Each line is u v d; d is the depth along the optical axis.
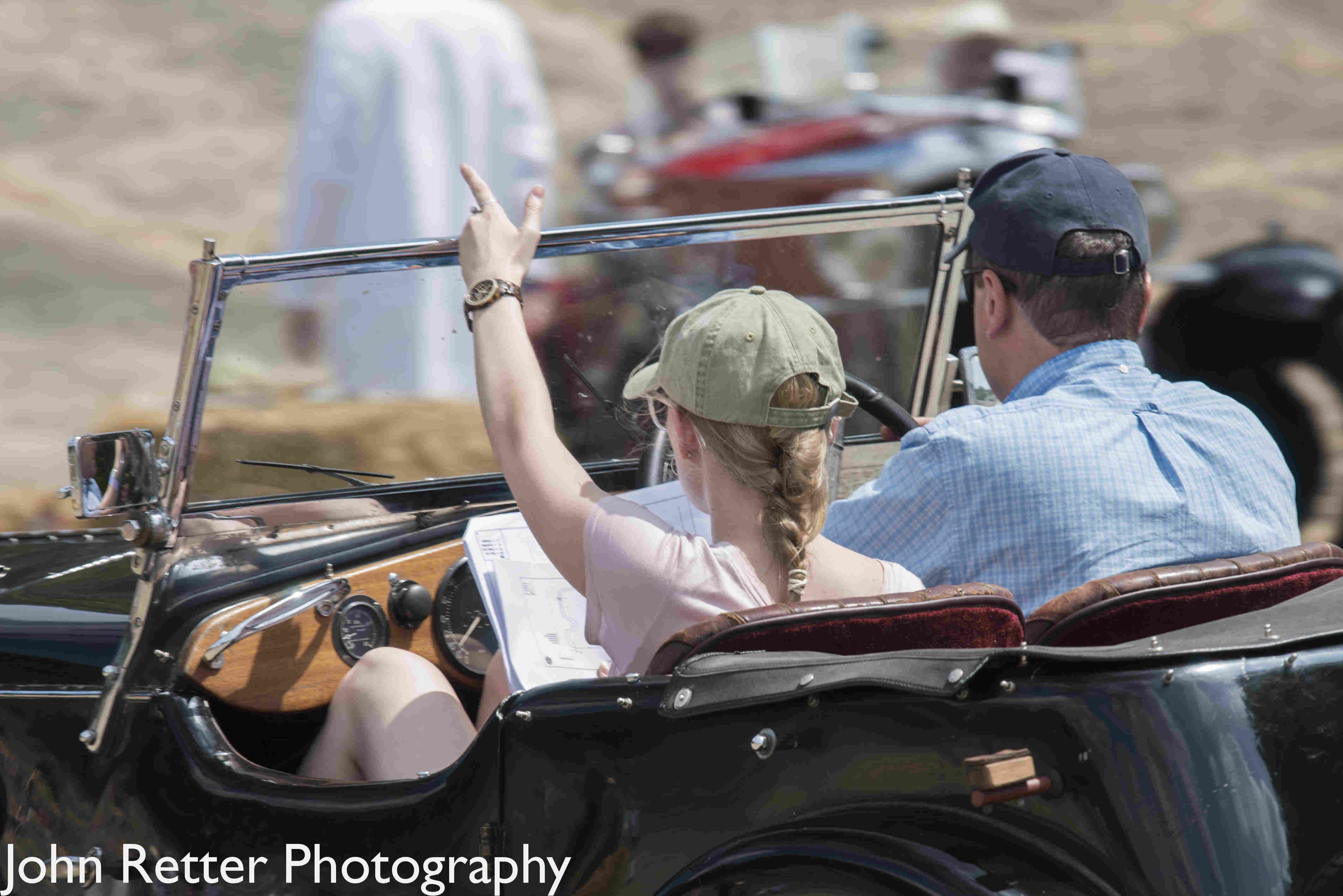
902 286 10.34
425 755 7.82
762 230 9.52
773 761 6.15
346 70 18.53
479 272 7.94
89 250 43.62
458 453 9.00
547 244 8.67
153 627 8.05
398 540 8.99
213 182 51.19
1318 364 19.34
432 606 8.94
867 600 6.41
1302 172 50.72
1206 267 19.95
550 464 7.25
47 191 48.88
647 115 26.81
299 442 8.48
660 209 24.75
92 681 8.35
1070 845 5.66
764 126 25.27
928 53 60.75
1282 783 5.69
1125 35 66.38
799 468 6.70
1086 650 5.89
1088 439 7.38
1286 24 67.06
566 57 60.66
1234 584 6.68
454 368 8.67
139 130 55.38
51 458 29.14
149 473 7.77
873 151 24.02
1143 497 7.29
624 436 9.62
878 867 5.65
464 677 9.17
